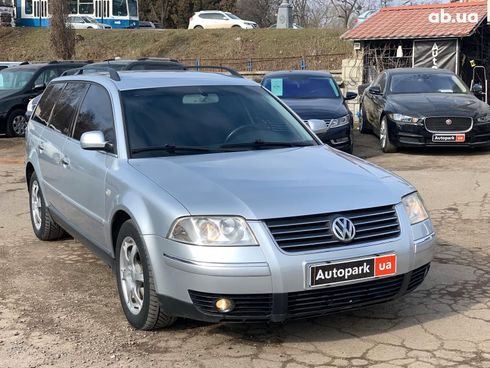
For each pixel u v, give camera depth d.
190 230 3.86
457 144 11.45
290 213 3.86
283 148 5.13
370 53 20.58
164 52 35.84
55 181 6.01
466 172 10.12
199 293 3.84
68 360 4.00
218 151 4.93
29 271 5.80
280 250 3.78
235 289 3.76
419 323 4.48
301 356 4.00
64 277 5.63
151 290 4.10
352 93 13.00
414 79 13.16
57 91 6.70
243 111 5.46
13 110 15.47
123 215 4.51
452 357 3.95
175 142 4.94
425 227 4.33
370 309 4.75
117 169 4.66
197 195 4.01
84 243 5.42
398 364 3.87
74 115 5.86
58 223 6.16
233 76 6.15
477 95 14.91
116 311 4.82
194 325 4.49
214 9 55.00
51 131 6.34
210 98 5.49
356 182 4.29
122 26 40.88
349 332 4.36
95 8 40.47
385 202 4.13
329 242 3.88
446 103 11.75
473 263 5.80
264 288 3.76
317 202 3.97
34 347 4.20
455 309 4.73
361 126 15.26
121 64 13.27
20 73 16.14
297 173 4.40
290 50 33.31
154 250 4.03
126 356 4.04
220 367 3.87
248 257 3.76
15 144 14.59
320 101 11.73
